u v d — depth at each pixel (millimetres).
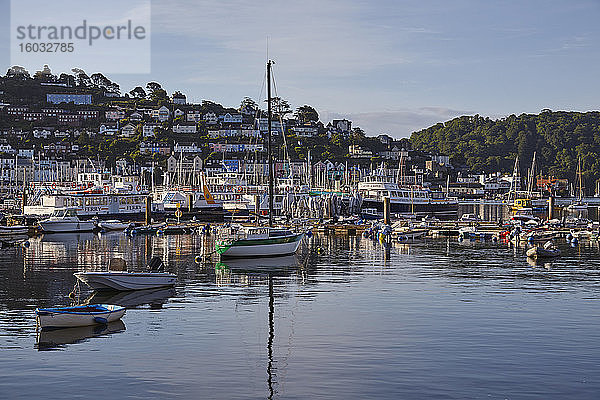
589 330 35750
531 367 29156
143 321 37938
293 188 162750
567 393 26062
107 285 47812
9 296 45938
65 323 35781
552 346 32500
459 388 26578
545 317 39031
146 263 65938
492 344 32844
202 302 43969
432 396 25766
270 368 29109
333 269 61562
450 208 171875
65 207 119438
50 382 27109
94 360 30094
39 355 30750
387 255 74562
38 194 131375
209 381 27406
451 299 45094
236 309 41562
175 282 51406
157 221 131125
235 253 69688
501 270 61000
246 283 52469
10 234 96688
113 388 26500
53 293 47250
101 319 36750
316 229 111625
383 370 28766
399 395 25859
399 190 165625
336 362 29969
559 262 67938
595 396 25766
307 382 27297
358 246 86375
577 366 29297
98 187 134875
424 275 57312
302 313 40312
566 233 105312
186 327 36500
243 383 27172
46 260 68438
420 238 100375
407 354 31156
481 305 42844
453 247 85250
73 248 81938
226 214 144250
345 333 35188
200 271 59906
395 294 47156
